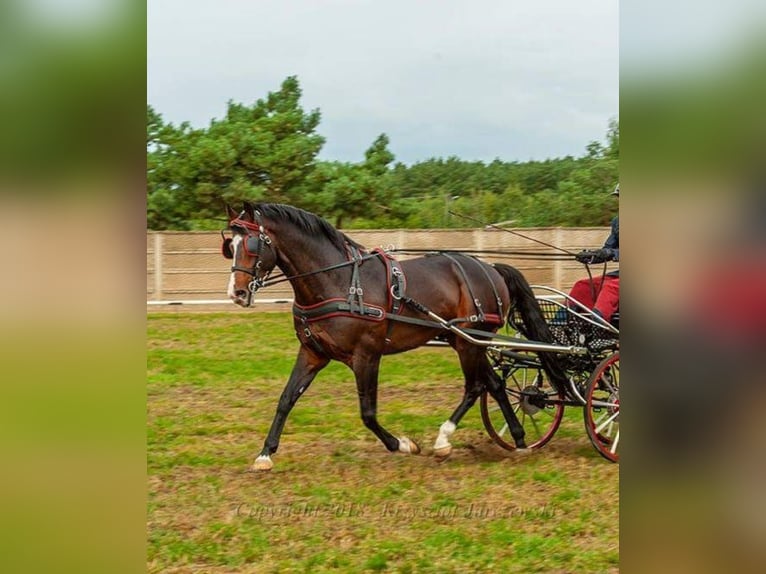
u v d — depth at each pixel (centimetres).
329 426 844
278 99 2120
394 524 543
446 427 717
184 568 465
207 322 1554
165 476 659
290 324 1534
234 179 1955
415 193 2733
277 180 1977
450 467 690
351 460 715
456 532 520
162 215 1945
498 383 738
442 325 693
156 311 1692
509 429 750
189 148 1964
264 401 965
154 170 1945
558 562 471
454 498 600
